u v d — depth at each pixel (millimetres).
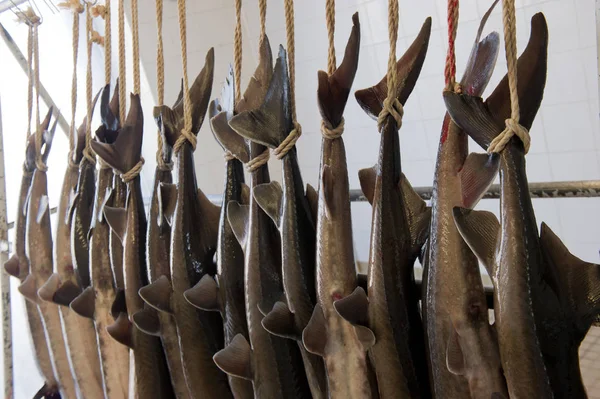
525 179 1068
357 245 4109
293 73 1398
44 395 2574
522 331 1039
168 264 1755
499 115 1088
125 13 3311
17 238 2559
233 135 1538
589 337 2197
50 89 4020
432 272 1168
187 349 1657
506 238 1062
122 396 2035
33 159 2564
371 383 1272
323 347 1300
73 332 2270
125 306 1873
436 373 1155
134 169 1855
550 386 1026
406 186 1331
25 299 2568
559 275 1069
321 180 1309
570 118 3199
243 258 1590
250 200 1514
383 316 1236
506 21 1005
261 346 1457
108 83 2027
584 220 3420
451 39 1087
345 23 3471
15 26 3787
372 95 1280
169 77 3596
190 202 1687
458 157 1169
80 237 2186
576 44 2980
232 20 3660
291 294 1390
